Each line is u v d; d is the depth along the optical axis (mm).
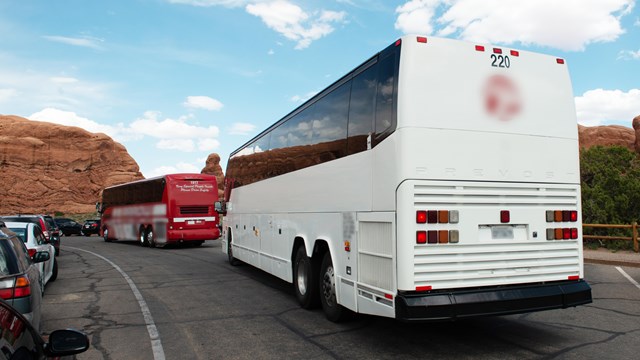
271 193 10156
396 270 5090
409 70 5289
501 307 5227
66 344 2752
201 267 14656
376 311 5512
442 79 5395
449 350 5672
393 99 5375
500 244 5426
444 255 5141
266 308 8328
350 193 6285
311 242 7715
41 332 6887
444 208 5195
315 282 7895
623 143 57000
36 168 110375
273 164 10070
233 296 9539
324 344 6031
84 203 114625
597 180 20203
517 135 5656
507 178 5535
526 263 5547
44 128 115312
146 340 6359
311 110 7977
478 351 5613
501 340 6070
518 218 5539
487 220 5371
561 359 5246
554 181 5812
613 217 18172
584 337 6152
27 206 105375
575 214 5895
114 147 125250
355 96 6324
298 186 8422
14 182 105875
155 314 7957
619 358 5258
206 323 7262
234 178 14375
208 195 23594
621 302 8430
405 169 5102
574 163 5965
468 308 5066
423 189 5125
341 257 6527
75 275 13148
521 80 5809
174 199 22906
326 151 7184
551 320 7133
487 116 5531
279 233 9523
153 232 24234
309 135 7992
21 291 5129
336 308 6969
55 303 9055
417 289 5004
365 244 5828
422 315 4902
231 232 14891
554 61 6055
